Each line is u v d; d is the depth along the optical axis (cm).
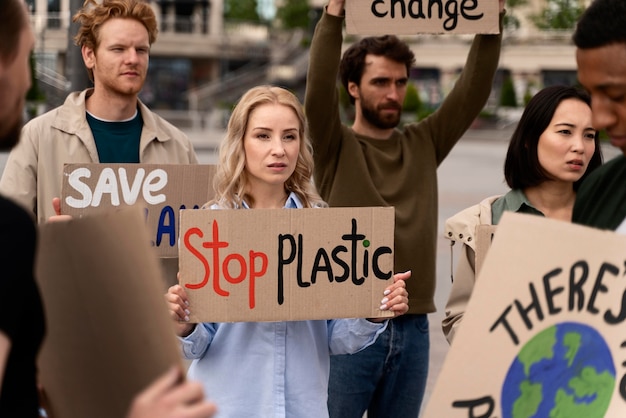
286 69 5916
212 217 319
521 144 360
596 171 274
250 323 334
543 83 4656
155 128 456
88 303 208
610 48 213
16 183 436
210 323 339
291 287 325
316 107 433
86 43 442
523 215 213
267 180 344
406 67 454
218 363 334
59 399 227
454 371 216
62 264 208
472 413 219
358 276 331
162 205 396
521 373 220
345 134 448
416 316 430
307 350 337
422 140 458
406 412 431
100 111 446
